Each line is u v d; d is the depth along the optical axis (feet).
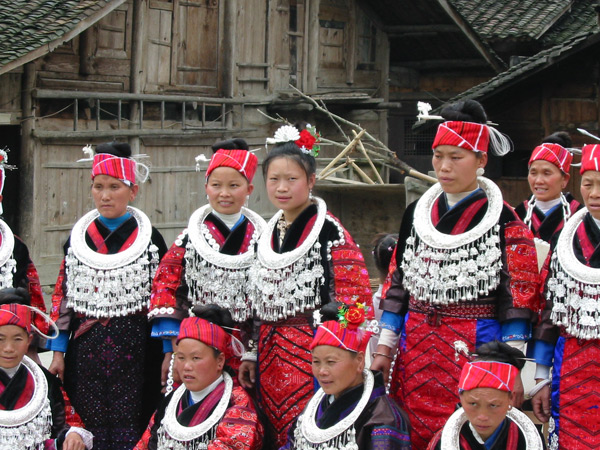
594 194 13.62
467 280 13.75
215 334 14.89
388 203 41.16
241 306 15.93
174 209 48.29
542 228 19.95
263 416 15.06
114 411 16.81
